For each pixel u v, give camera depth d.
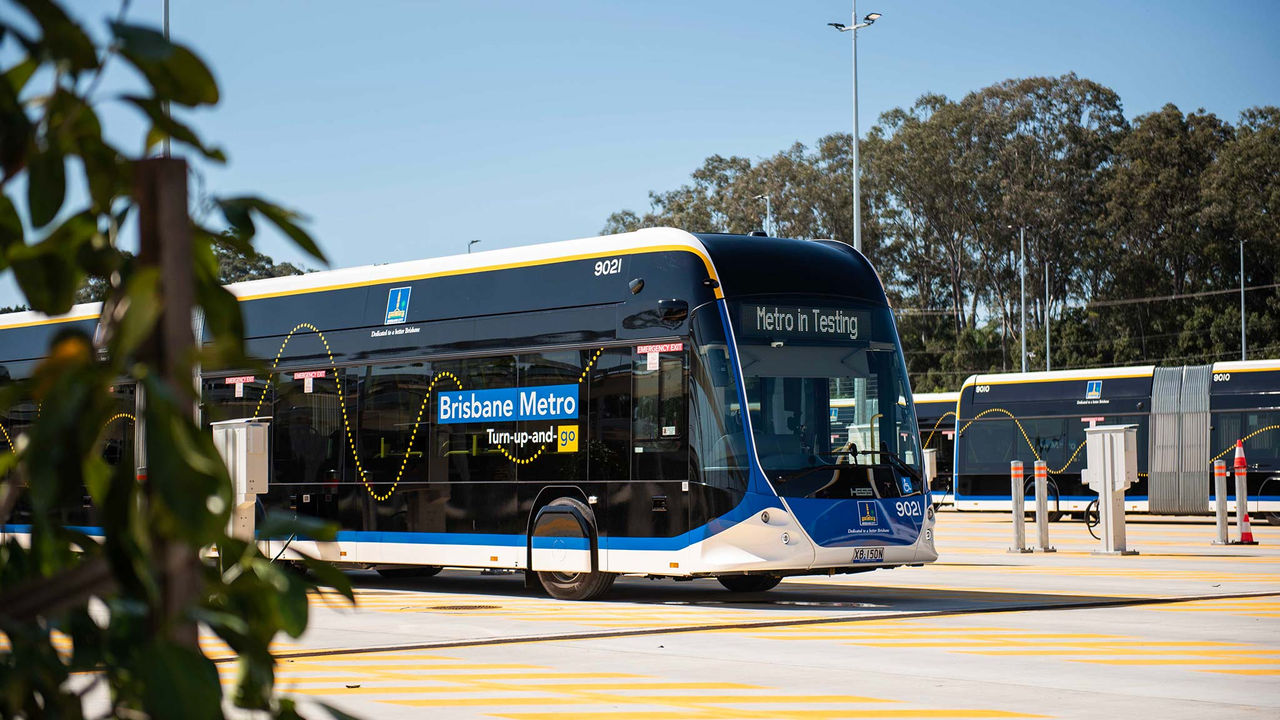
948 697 8.43
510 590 16.83
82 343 1.57
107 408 1.57
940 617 13.07
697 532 13.81
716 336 13.99
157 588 1.57
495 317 15.70
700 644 11.07
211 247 1.73
